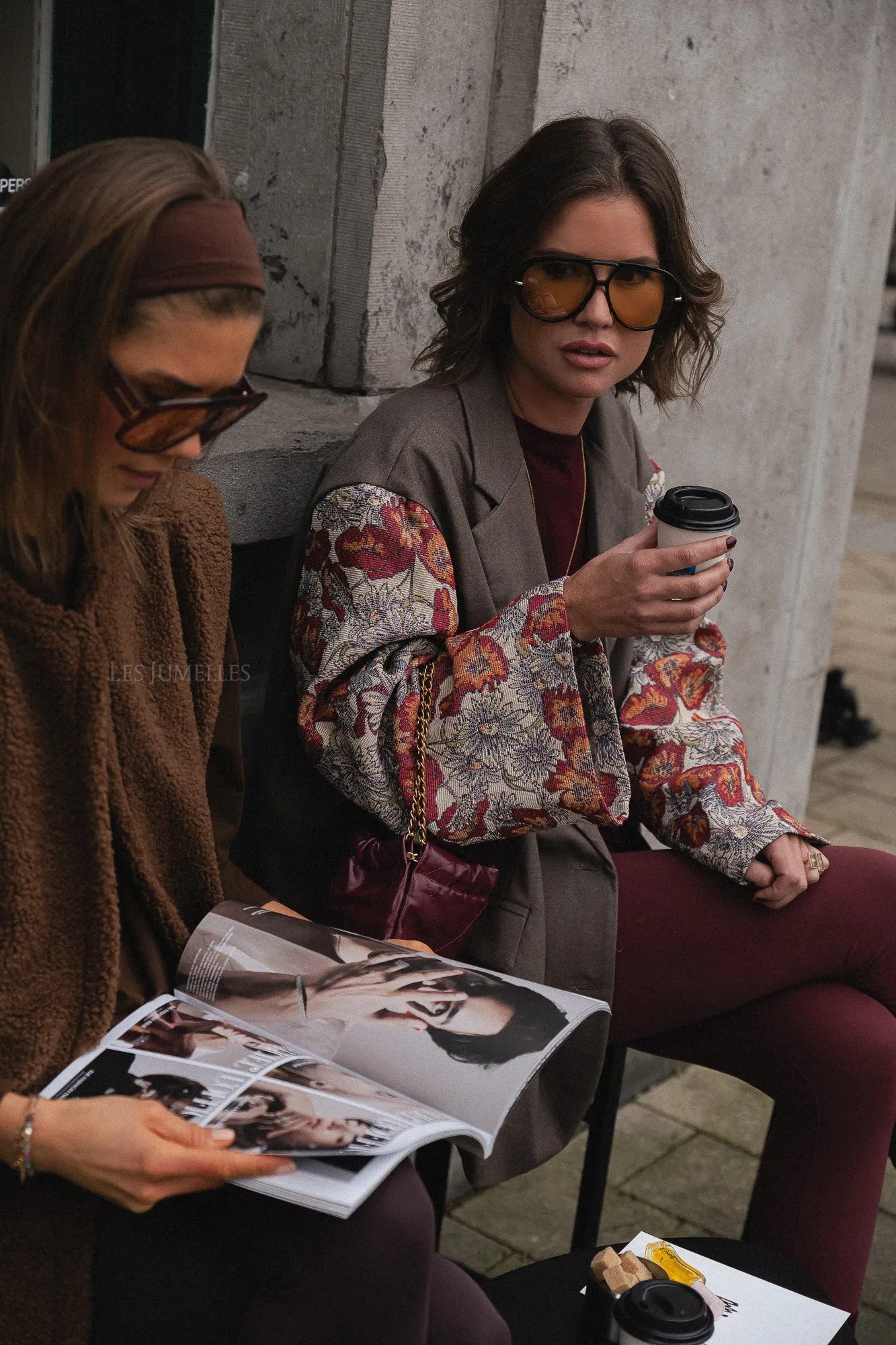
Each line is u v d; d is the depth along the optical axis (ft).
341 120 6.63
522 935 5.76
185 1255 4.09
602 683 5.47
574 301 5.63
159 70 6.85
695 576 5.11
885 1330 7.45
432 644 5.61
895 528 24.63
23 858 4.10
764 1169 6.14
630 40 7.32
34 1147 3.80
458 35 6.71
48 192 3.76
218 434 4.07
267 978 4.61
